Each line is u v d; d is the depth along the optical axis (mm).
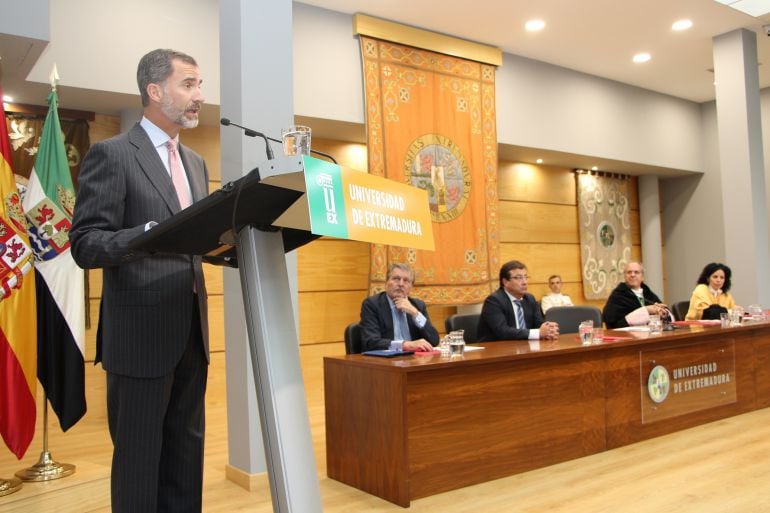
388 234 1141
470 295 5895
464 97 5938
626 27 5844
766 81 7621
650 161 7637
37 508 2734
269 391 1130
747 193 6082
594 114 7051
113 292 1425
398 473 2699
